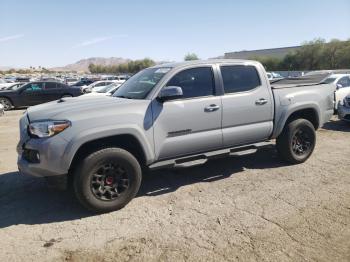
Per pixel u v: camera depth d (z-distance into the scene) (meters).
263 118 5.57
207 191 4.98
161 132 4.61
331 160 6.39
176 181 5.43
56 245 3.62
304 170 5.82
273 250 3.40
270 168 5.95
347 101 10.06
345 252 3.34
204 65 5.09
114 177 4.35
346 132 9.20
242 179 5.45
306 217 4.08
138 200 4.72
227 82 5.25
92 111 4.21
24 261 3.34
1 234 3.88
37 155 4.09
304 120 6.06
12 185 5.45
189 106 4.80
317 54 57.69
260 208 4.36
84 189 4.14
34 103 18.66
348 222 3.94
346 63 54.59
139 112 4.44
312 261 3.21
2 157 7.28
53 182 4.14
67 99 5.14
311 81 6.81
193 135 4.88
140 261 3.30
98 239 3.72
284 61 62.66
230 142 5.29
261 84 5.58
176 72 4.84
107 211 4.33
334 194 4.76
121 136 4.39
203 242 3.58
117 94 5.29
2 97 17.97
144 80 5.12
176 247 3.51
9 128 11.55
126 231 3.87
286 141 5.92
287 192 4.86
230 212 4.27
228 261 3.24
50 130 4.00
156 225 3.99
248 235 3.70
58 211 4.45
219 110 5.06
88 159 4.14
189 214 4.25
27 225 4.08
